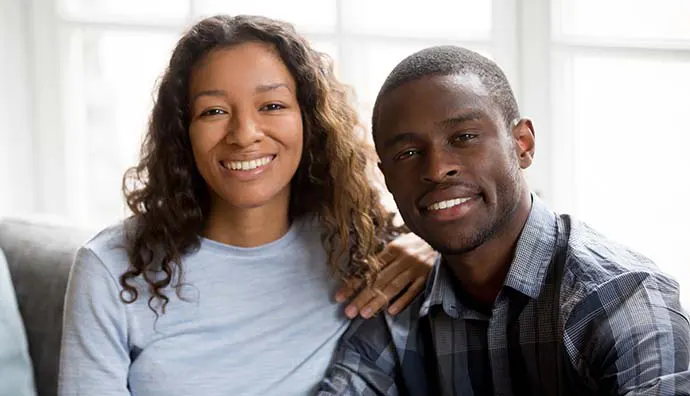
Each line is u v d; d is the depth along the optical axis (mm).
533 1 2021
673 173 1920
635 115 1952
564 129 2041
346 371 1574
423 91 1368
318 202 1660
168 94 1562
